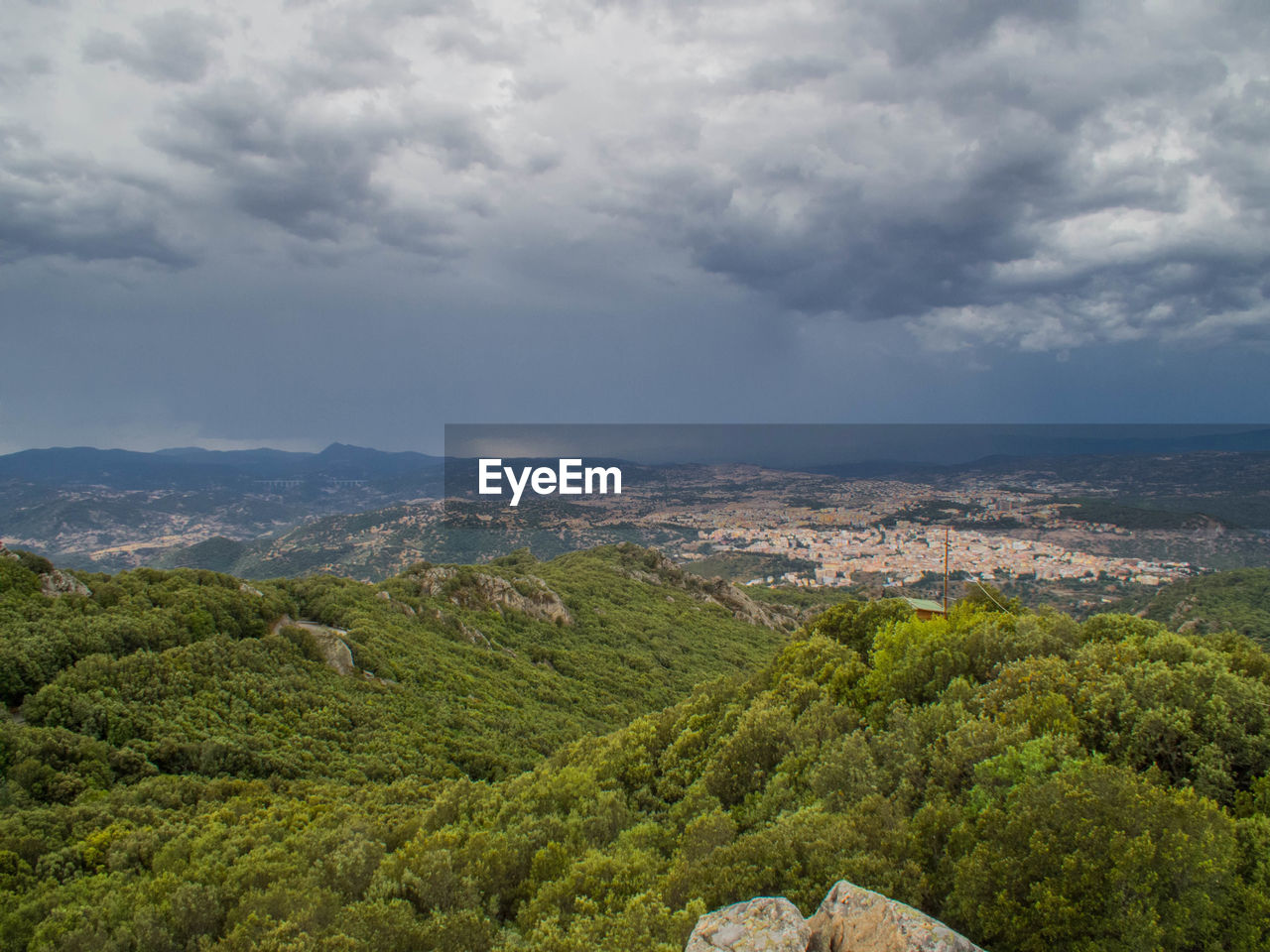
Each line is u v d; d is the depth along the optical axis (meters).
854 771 19.77
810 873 15.53
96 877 20.83
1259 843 13.90
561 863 19.94
